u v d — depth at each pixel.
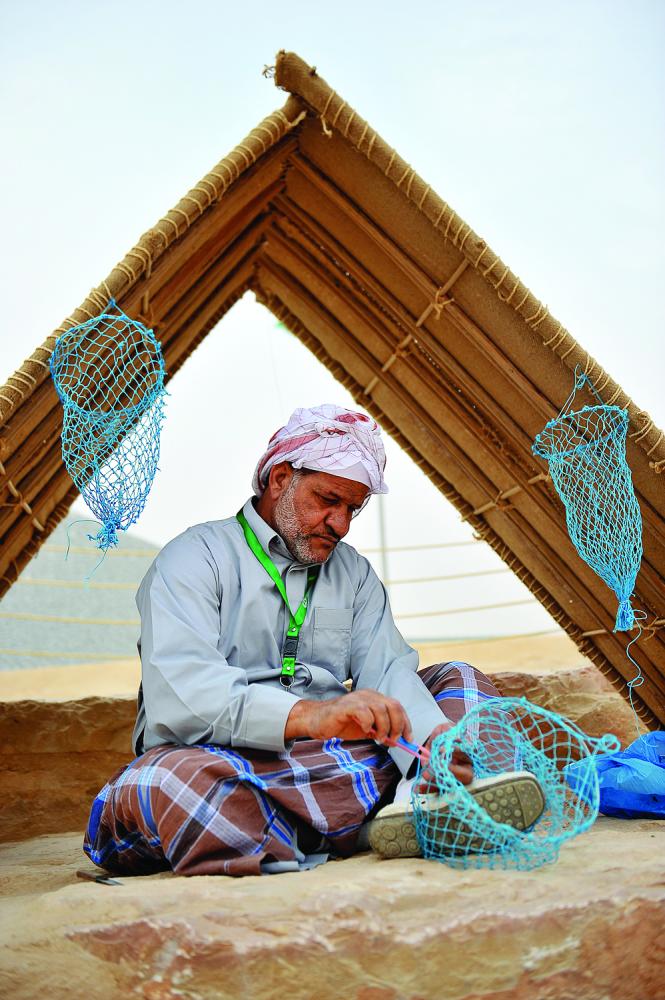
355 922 1.48
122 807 1.98
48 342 2.43
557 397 2.76
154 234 2.57
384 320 3.09
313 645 2.35
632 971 1.52
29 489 2.76
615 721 3.74
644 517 2.76
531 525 3.11
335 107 2.68
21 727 3.47
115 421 2.49
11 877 2.32
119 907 1.60
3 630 8.48
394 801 2.04
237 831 1.89
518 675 3.83
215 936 1.48
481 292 2.73
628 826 2.33
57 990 1.52
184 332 3.22
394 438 3.39
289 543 2.34
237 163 2.71
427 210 2.65
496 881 1.63
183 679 2.05
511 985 1.48
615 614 3.04
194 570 2.26
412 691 2.22
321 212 3.03
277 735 1.96
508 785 1.77
